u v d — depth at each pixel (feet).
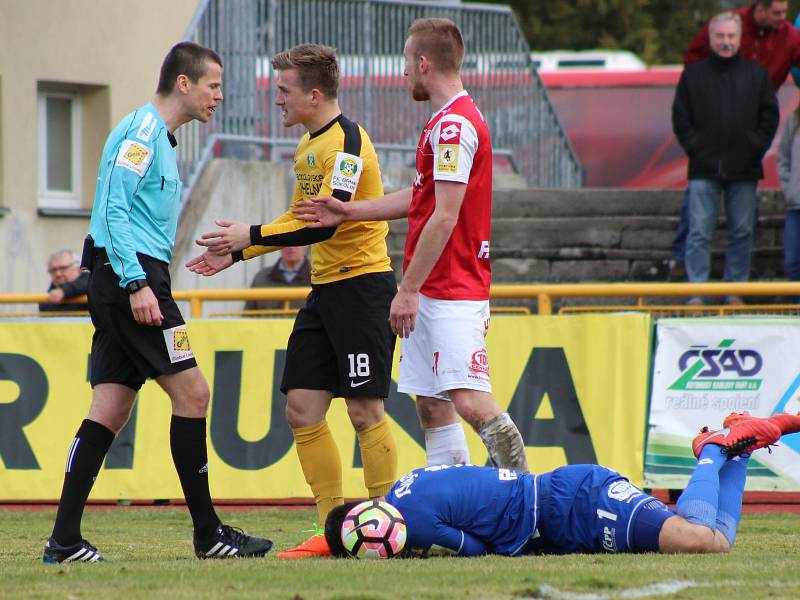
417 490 62.23
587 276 161.89
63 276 122.31
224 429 102.12
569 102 250.57
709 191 136.26
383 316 71.61
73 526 64.49
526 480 63.10
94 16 176.55
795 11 407.64
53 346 103.60
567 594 49.55
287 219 72.59
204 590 51.08
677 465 97.55
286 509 100.22
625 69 250.98
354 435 100.32
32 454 102.89
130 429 102.73
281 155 172.86
